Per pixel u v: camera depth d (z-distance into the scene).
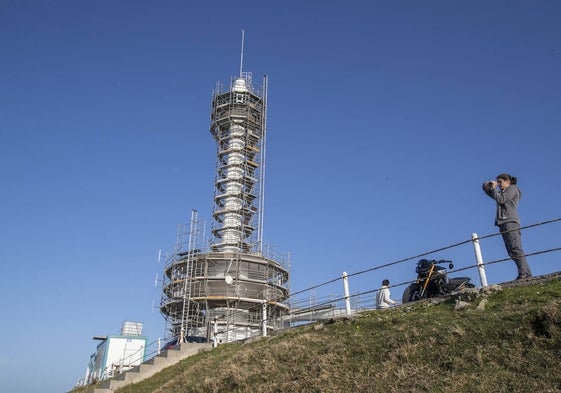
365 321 18.50
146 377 26.39
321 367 15.59
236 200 56.38
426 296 19.25
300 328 22.48
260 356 18.84
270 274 51.69
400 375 13.53
